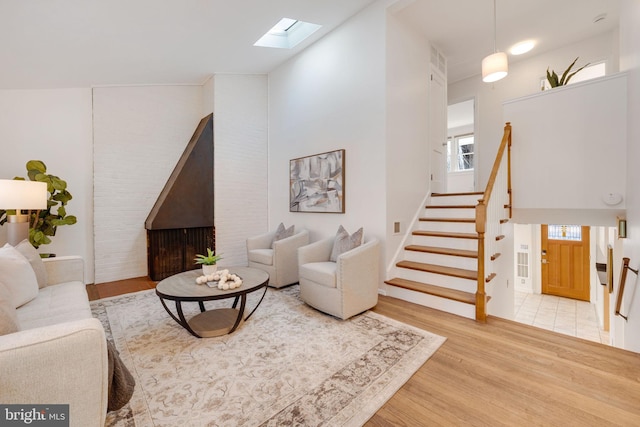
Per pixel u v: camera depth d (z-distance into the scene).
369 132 3.70
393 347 2.28
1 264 1.98
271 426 1.50
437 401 1.68
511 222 3.88
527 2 3.57
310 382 1.86
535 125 3.49
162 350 2.26
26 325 1.77
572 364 2.03
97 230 4.23
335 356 2.16
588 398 1.69
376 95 3.62
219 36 3.64
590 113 3.14
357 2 3.59
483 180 5.46
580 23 4.02
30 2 2.29
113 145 4.36
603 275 4.57
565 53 4.60
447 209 4.11
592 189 3.15
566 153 3.29
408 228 3.94
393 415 1.57
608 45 4.25
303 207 4.59
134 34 3.14
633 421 1.51
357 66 3.82
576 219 3.44
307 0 3.32
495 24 4.02
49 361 1.07
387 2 3.49
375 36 3.62
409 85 3.97
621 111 2.97
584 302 6.30
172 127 4.88
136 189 4.55
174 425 1.51
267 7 3.25
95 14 2.65
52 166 3.97
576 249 6.45
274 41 4.36
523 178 3.58
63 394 1.11
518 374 1.92
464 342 2.36
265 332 2.56
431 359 2.12
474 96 5.57
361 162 3.80
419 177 4.19
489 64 3.29
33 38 2.78
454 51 4.77
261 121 5.29
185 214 4.43
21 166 3.80
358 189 3.84
